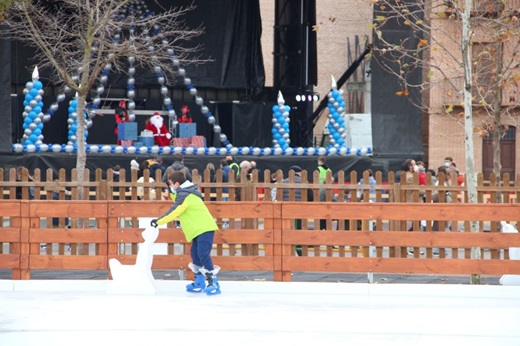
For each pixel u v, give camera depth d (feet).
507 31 118.52
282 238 99.86
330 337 71.00
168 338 70.08
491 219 98.84
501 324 77.92
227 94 230.07
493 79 135.54
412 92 186.91
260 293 97.09
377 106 187.62
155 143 200.03
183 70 206.28
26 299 91.25
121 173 118.32
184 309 84.69
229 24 227.40
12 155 181.37
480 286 96.37
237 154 195.62
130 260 100.89
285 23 217.36
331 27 273.75
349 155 193.88
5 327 74.74
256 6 229.86
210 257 93.50
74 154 184.96
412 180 118.21
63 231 100.53
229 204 100.01
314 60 218.18
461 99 226.17
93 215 100.53
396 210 99.71
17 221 100.42
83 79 131.54
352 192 117.60
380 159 188.55
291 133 217.77
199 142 199.52
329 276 108.47
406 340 70.18
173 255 100.01
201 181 130.31
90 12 132.77
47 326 75.20
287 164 194.90
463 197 118.83
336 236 99.45
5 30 169.27
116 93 216.74
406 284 97.19
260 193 137.18
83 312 82.64
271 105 220.02
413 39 180.96
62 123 209.67
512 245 97.96
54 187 116.67
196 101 209.26
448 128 236.84
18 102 207.72
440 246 98.68
